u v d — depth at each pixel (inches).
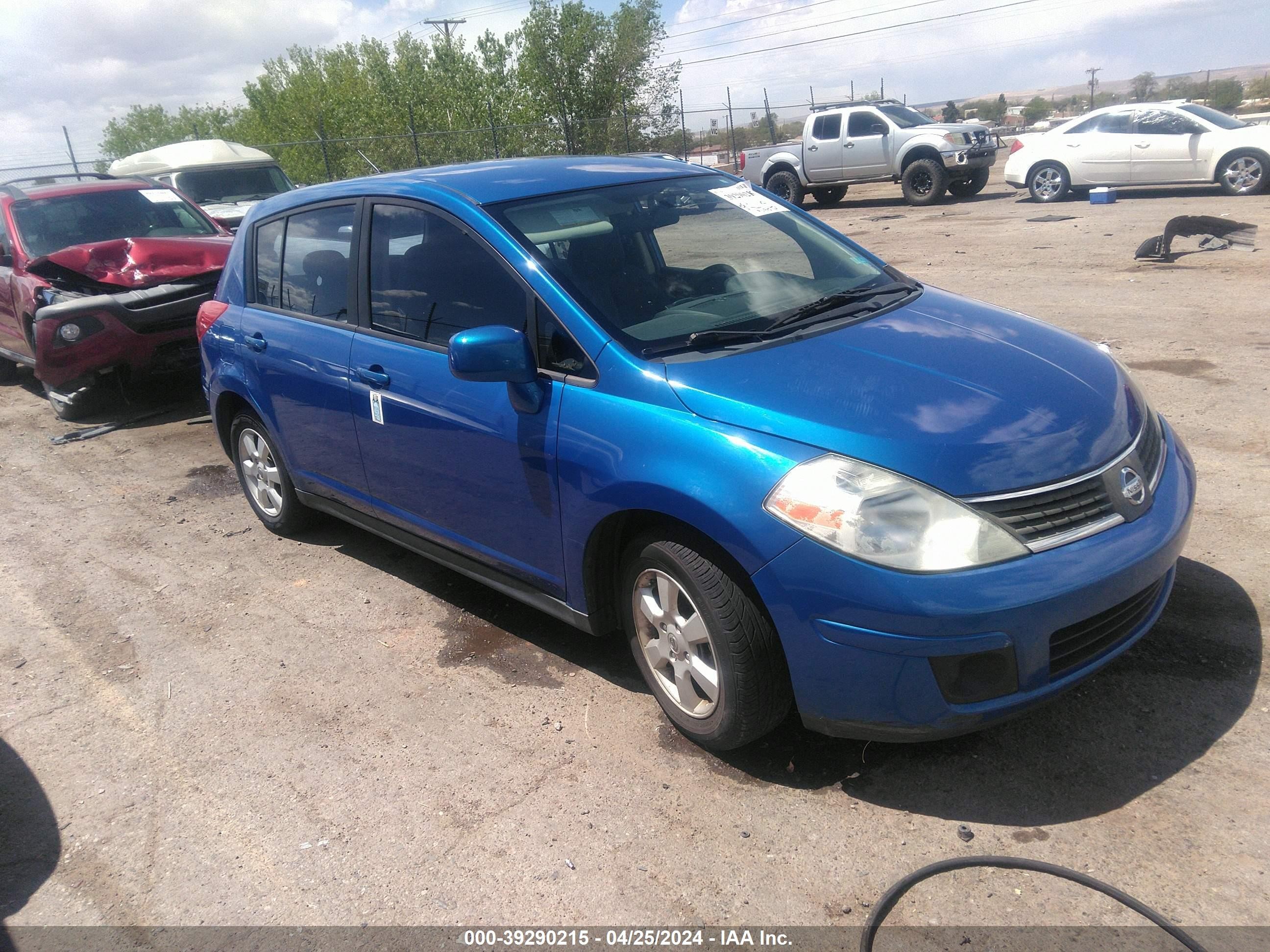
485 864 107.2
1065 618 98.4
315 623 166.9
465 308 138.4
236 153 575.2
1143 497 108.3
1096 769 110.8
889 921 93.7
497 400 131.8
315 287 169.6
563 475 123.2
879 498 98.6
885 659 99.1
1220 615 136.2
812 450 103.0
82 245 306.2
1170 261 385.4
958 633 96.0
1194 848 98.2
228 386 192.4
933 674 98.3
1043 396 111.0
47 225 328.8
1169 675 125.2
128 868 112.6
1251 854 96.7
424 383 142.9
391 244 152.3
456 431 138.2
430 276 144.9
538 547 133.2
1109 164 604.4
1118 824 102.6
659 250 141.5
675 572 114.7
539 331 128.1
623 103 1074.7
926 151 708.0
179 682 152.0
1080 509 102.8
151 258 303.6
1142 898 93.0
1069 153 618.2
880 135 725.3
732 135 1136.2
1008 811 106.4
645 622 124.6
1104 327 294.0
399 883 105.7
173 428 299.1
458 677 145.7
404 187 151.9
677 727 126.8
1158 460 116.5
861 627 99.0
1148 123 592.1
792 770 117.2
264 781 125.6
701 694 119.2
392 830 114.1
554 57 1114.1
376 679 147.6
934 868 98.9
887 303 139.5
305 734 135.1
